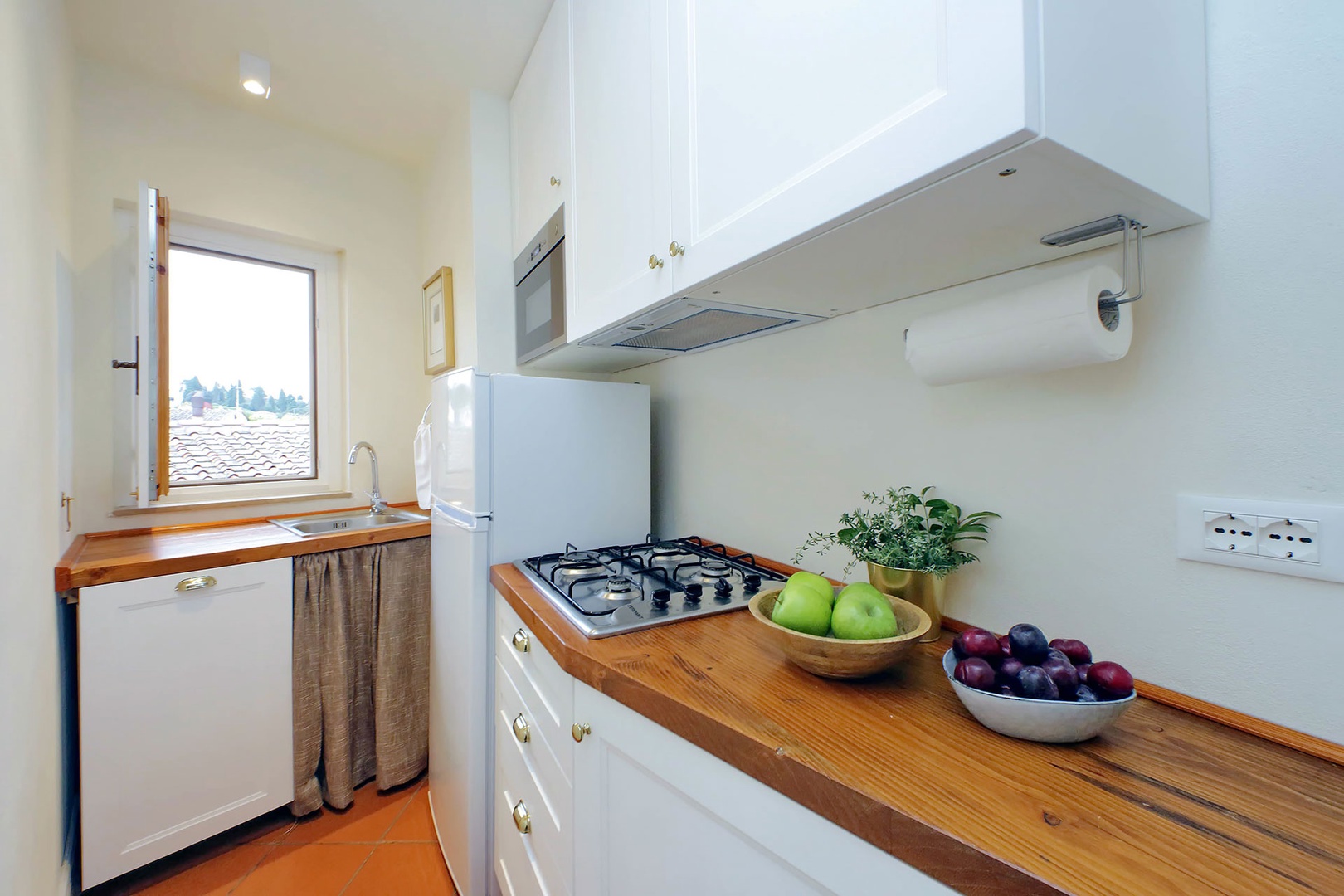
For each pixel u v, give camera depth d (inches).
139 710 54.7
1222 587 23.9
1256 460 22.7
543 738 39.0
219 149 80.3
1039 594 30.6
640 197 39.4
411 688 74.4
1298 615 21.9
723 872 24.0
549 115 58.8
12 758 33.9
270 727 63.7
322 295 92.6
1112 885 14.6
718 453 57.2
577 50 50.6
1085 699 21.4
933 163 19.5
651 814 27.9
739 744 22.7
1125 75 20.2
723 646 33.0
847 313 41.6
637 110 39.7
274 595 63.8
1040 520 30.4
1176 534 25.1
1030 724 21.4
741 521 54.1
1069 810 17.8
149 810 55.4
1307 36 21.3
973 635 24.5
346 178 92.7
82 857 51.8
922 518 34.9
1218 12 23.7
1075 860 15.5
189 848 61.1
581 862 33.2
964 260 29.1
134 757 54.5
